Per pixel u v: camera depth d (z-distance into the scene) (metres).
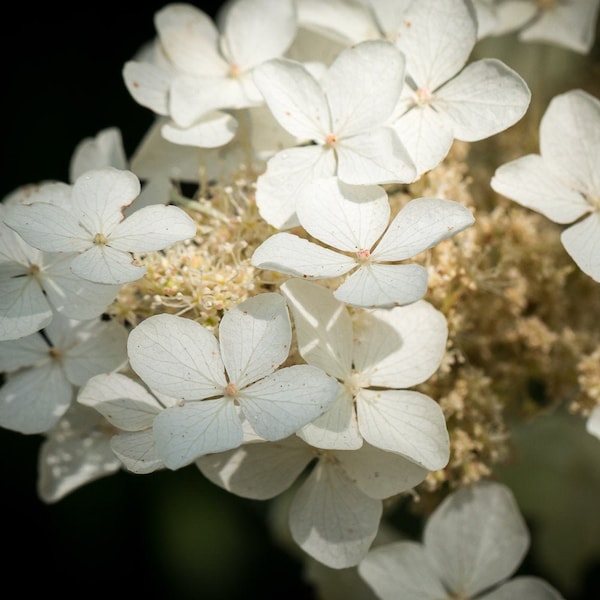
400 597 0.47
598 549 0.53
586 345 0.49
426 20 0.46
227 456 0.46
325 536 0.45
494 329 0.49
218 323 0.46
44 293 0.45
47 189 0.46
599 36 0.54
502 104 0.46
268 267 0.44
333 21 0.50
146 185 0.48
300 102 0.46
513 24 0.52
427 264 0.47
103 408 0.45
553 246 0.49
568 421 0.53
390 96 0.46
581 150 0.47
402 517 0.51
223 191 0.48
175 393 0.44
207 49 0.49
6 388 0.46
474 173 0.51
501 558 0.47
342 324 0.45
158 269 0.46
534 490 0.53
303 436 0.44
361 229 0.45
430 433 0.45
